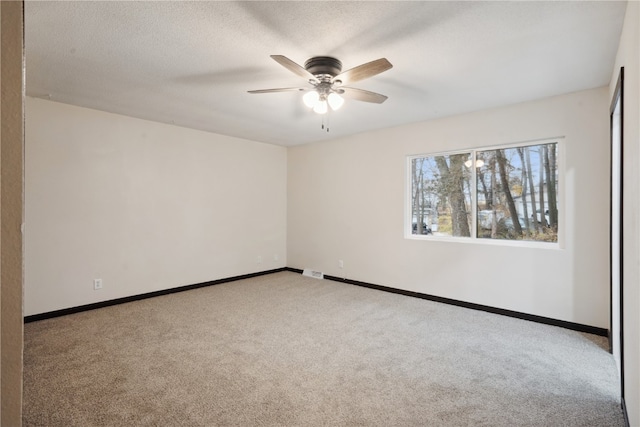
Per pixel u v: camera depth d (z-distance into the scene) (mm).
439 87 3111
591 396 2137
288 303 4102
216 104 3621
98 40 2250
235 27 2098
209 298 4312
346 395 2137
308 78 2477
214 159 5027
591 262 3160
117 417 1904
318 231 5617
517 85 3062
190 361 2576
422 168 4484
